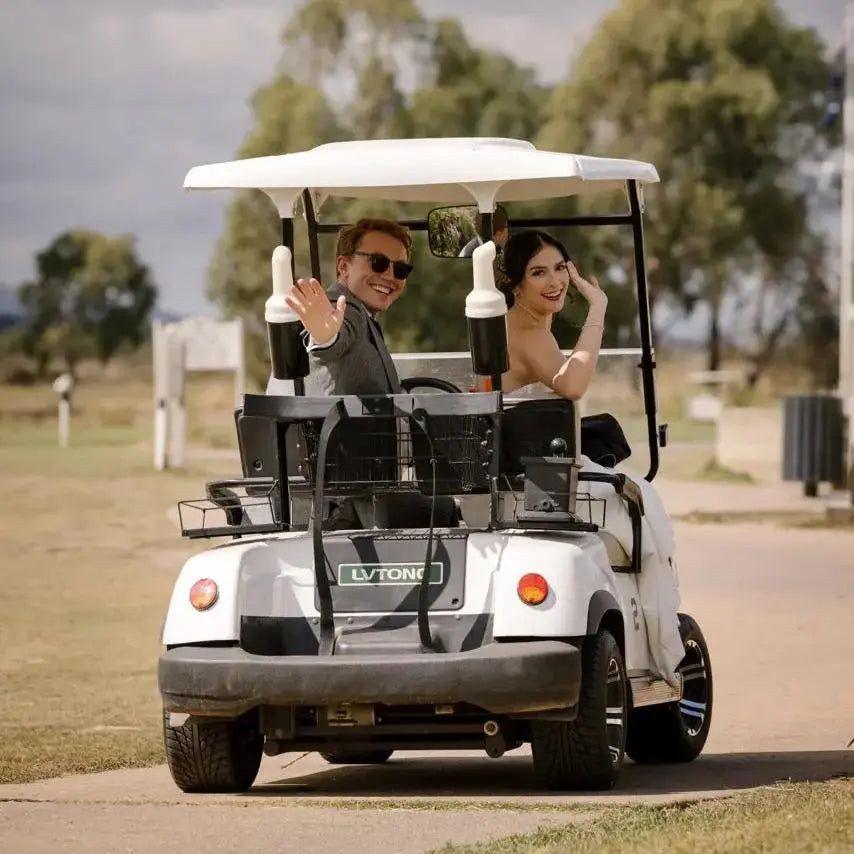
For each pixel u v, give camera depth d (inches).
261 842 844.6
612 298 6122.1
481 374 937.5
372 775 1107.9
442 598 941.2
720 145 7470.5
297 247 4323.3
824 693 1417.3
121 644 1779.0
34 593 2180.1
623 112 7455.7
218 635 947.3
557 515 932.0
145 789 1040.2
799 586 2130.9
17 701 1432.1
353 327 974.4
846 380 3302.2
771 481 3993.6
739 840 782.5
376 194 1143.6
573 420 944.9
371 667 912.9
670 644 1066.1
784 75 7593.5
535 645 917.8
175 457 4635.8
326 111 6894.7
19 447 6003.9
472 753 1227.9
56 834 872.3
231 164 984.3
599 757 956.0
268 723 950.4
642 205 1083.9
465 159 956.0
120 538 2832.2
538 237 1040.2
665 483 3914.9
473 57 7219.5
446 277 5157.5
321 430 947.3
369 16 6934.1
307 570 957.2
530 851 788.6
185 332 4463.6
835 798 906.7
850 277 3299.7
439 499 976.9
